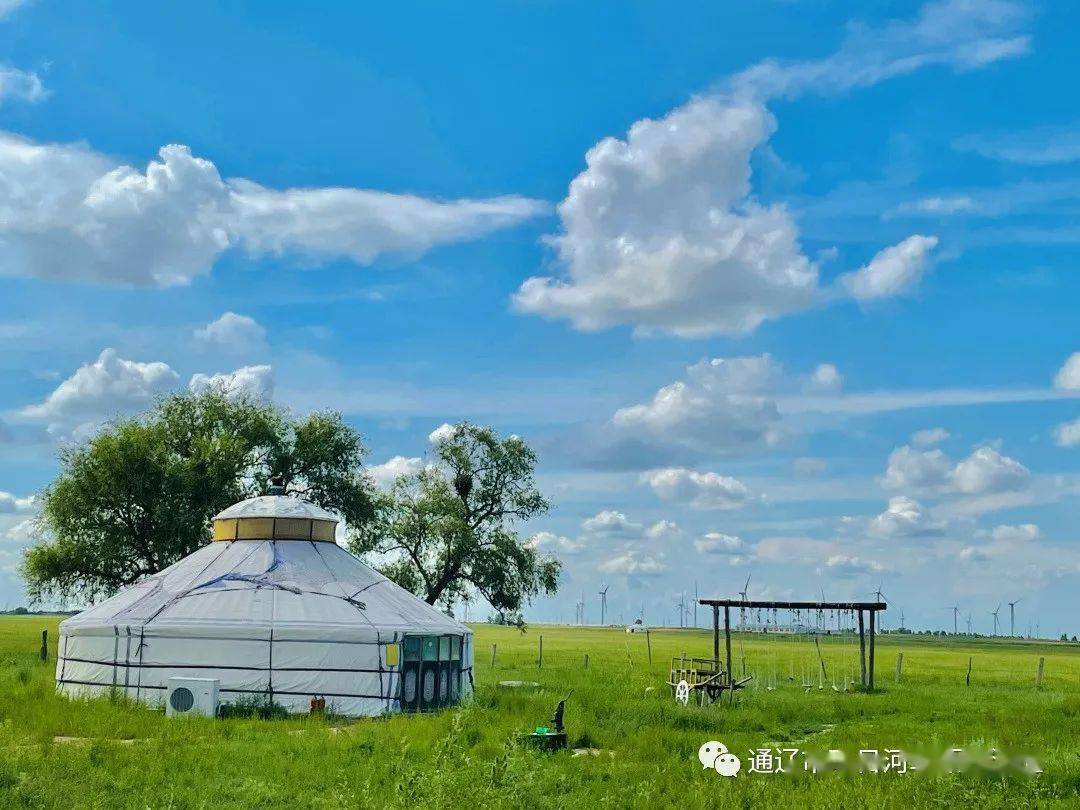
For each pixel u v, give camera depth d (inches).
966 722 1131.9
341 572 1302.9
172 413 2049.7
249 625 1149.1
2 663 1771.7
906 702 1362.0
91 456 1891.0
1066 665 3048.7
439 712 1137.4
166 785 656.4
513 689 1408.7
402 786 593.9
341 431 2171.5
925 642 6732.3
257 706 1115.9
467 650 1327.5
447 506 2171.5
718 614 1551.4
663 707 1130.7
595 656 2795.3
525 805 601.3
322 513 1385.3
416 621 1243.8
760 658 2955.2
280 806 611.5
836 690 1619.1
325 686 1144.2
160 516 1865.2
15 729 864.3
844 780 720.3
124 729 893.8
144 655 1154.7
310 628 1151.0
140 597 1244.5
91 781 646.5
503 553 2181.3
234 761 742.5
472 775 605.3
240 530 1352.1
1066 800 654.5
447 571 2170.3
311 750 796.0
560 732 861.8
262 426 2084.2
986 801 628.4
